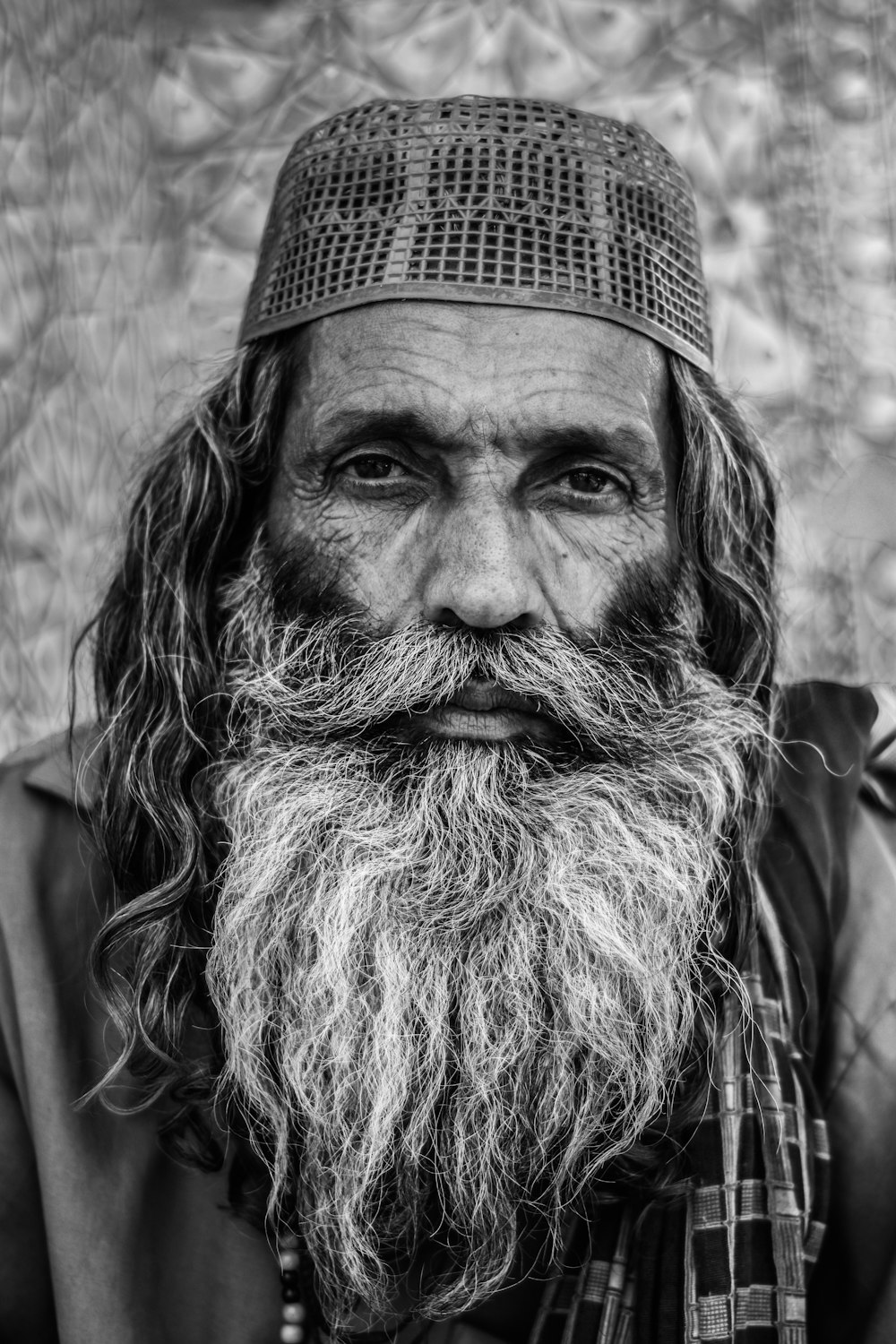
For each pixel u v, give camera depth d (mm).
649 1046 990
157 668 1126
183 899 1044
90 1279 1016
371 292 1007
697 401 1110
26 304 1981
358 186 1047
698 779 1063
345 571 1025
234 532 1145
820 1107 1061
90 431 2121
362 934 981
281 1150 966
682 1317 960
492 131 1037
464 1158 959
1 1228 1065
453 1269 971
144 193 2354
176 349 2393
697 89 2270
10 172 1976
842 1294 1077
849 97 2221
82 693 2023
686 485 1105
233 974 995
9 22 1990
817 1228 1019
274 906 1002
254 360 1138
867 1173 1069
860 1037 1099
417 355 988
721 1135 1005
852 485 1343
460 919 980
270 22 2430
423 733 1015
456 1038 983
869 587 2084
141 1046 1038
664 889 1010
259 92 2432
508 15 2338
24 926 1104
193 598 1132
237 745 1078
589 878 998
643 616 1054
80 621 2053
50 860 1144
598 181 1053
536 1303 1010
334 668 1021
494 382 982
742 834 1083
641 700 1046
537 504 1023
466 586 966
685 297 1113
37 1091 1060
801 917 1111
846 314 2189
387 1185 982
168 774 1089
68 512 2045
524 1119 970
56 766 1182
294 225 1090
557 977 982
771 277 2219
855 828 1186
